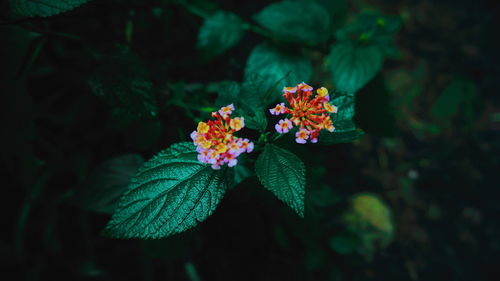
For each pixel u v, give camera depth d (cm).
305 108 27
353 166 67
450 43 80
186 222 25
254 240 53
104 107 43
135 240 53
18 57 35
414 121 72
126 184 37
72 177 50
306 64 40
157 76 40
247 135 29
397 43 80
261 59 40
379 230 60
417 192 66
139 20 45
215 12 43
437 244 62
